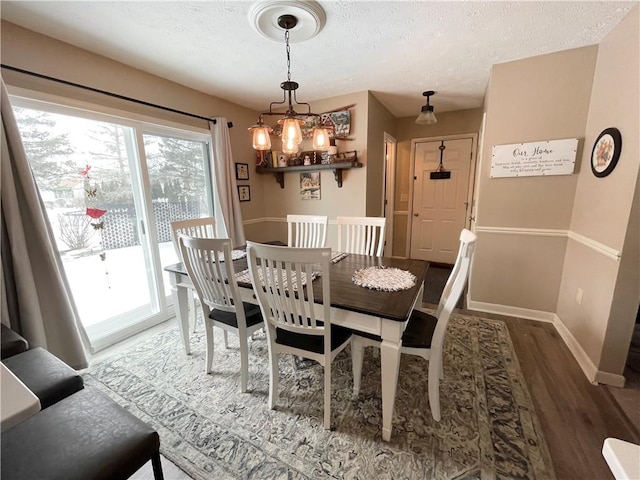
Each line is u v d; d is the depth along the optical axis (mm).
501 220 2678
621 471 438
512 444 1391
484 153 2656
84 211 2254
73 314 2018
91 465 835
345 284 1632
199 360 2119
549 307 2611
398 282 1629
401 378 1879
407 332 1580
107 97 2285
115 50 2156
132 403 1696
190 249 1688
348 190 3465
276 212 4027
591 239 2051
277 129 2852
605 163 1910
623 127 1756
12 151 1733
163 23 1818
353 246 2564
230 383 1862
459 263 1571
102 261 2387
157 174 2801
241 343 1710
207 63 2402
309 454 1356
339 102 3334
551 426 1492
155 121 2627
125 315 2572
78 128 2178
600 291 1877
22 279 1770
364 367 2004
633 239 1651
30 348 1482
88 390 1132
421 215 4633
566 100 2301
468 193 4246
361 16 1772
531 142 2455
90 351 2178
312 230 2742
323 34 1974
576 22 1861
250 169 3799
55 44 1982
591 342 1925
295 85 1879
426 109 3229
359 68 2561
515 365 1992
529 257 2621
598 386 1782
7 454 853
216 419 1572
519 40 2092
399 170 4645
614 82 1889
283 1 1608
